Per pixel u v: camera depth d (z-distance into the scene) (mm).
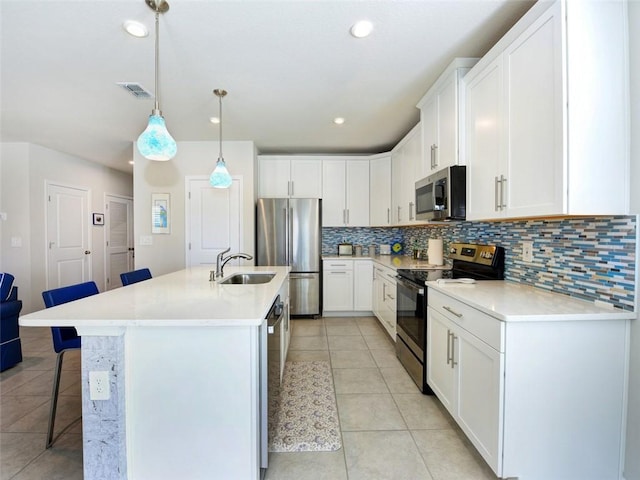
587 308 1448
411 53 2078
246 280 2924
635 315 1370
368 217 4574
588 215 1385
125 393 1404
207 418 1413
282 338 2326
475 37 1913
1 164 4117
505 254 2252
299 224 4254
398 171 3920
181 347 1397
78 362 2906
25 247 4145
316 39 1912
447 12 1689
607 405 1398
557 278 1786
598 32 1362
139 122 3354
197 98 2766
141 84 2490
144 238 4203
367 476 1557
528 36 1540
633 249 1380
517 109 1626
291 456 1691
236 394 1408
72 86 2516
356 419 2010
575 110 1352
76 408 2164
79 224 4996
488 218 1882
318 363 2850
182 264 4195
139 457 1420
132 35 1855
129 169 5875
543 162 1459
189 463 1422
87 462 1392
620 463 1411
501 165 1758
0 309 2668
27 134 3781
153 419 1413
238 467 1424
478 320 1552
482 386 1520
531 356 1375
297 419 2008
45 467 1627
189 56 2088
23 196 4133
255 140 4137
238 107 2973
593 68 1360
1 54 2049
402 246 4832
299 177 4547
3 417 2051
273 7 1631
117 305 1548
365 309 4316
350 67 2248
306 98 2777
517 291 1846
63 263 4699
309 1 1592
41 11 1640
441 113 2383
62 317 1337
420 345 2340
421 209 2727
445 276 2531
